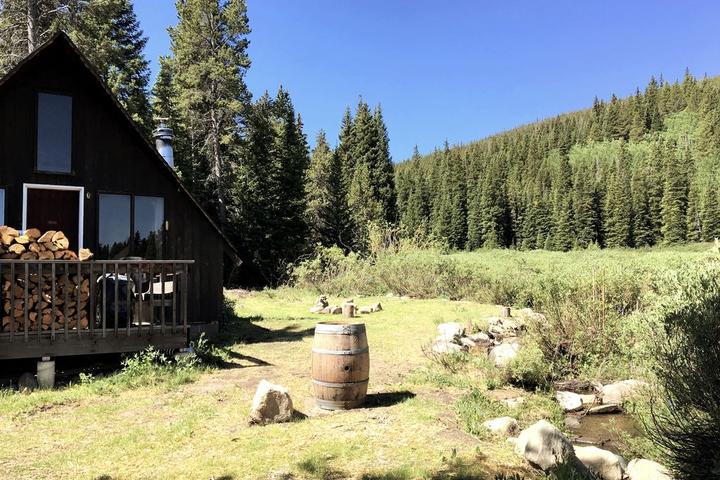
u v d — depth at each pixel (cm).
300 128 4284
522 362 805
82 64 1023
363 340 641
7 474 443
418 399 665
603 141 13612
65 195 1050
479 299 1755
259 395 573
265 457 470
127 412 618
